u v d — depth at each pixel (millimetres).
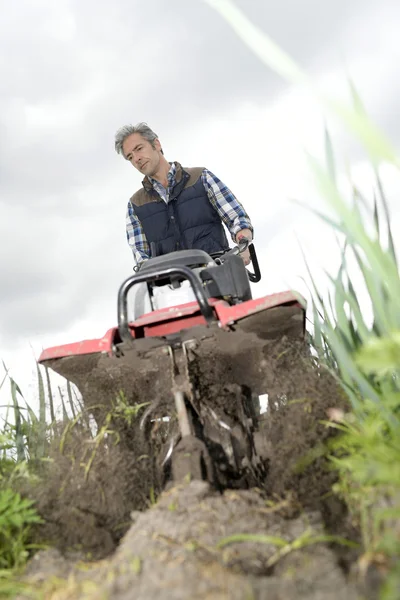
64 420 3258
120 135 5133
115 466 2877
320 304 2740
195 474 2537
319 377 2986
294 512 2369
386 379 2428
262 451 2918
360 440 2178
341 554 1998
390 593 1474
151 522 2182
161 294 3344
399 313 2215
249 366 3066
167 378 3023
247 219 4992
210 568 1877
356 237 2053
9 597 2004
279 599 1710
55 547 2441
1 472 3113
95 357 3045
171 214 5105
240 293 3262
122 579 1887
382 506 2004
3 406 3537
